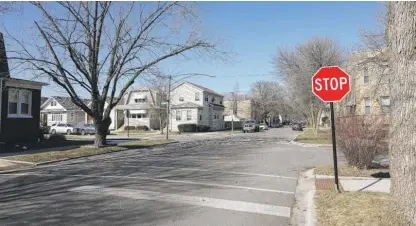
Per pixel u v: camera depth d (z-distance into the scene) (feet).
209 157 55.26
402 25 16.42
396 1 16.79
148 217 21.26
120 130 184.75
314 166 43.86
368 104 97.50
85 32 62.90
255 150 68.03
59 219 20.92
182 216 21.49
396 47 16.76
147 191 28.66
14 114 73.92
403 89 16.38
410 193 16.02
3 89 70.08
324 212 20.70
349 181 31.17
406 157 16.22
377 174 34.42
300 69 111.96
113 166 44.86
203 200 25.52
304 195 27.30
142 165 45.62
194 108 178.60
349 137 37.19
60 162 50.31
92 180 34.19
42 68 59.16
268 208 23.43
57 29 59.11
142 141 91.35
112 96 69.77
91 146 69.36
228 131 187.32
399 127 16.57
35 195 27.48
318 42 108.27
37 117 79.41
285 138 114.01
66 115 194.39
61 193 28.09
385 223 16.76
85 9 61.52
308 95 115.65
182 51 66.95
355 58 85.10
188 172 39.19
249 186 30.99
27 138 76.59
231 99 309.42
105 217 21.26
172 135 143.43
